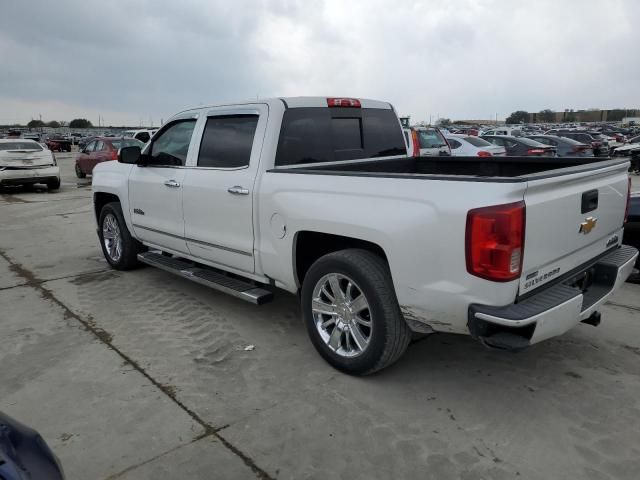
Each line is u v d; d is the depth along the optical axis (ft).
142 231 17.99
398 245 9.80
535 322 8.76
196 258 15.83
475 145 46.52
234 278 14.85
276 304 16.31
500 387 11.03
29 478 5.63
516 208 8.59
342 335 11.68
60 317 15.51
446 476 8.38
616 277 11.21
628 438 9.23
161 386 11.34
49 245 26.03
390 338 10.55
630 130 170.40
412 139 41.27
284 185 12.03
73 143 218.79
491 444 9.15
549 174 9.26
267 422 9.92
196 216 14.98
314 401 10.62
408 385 11.19
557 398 10.56
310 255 12.82
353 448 9.11
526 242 8.89
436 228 9.25
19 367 12.35
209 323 14.83
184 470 8.66
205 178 14.39
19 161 49.21
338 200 10.88
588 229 10.69
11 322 15.20
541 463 8.64
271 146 12.83
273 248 12.63
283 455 8.97
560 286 9.91
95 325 14.83
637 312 14.89
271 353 12.88
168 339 13.78
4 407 10.64
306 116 13.66
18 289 18.38
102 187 19.75
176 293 17.49
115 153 56.90
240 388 11.19
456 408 10.29
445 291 9.35
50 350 13.24
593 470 8.45
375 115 15.85
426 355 12.57
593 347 12.76
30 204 42.42
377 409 10.30
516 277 8.86
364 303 10.94
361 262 10.69
